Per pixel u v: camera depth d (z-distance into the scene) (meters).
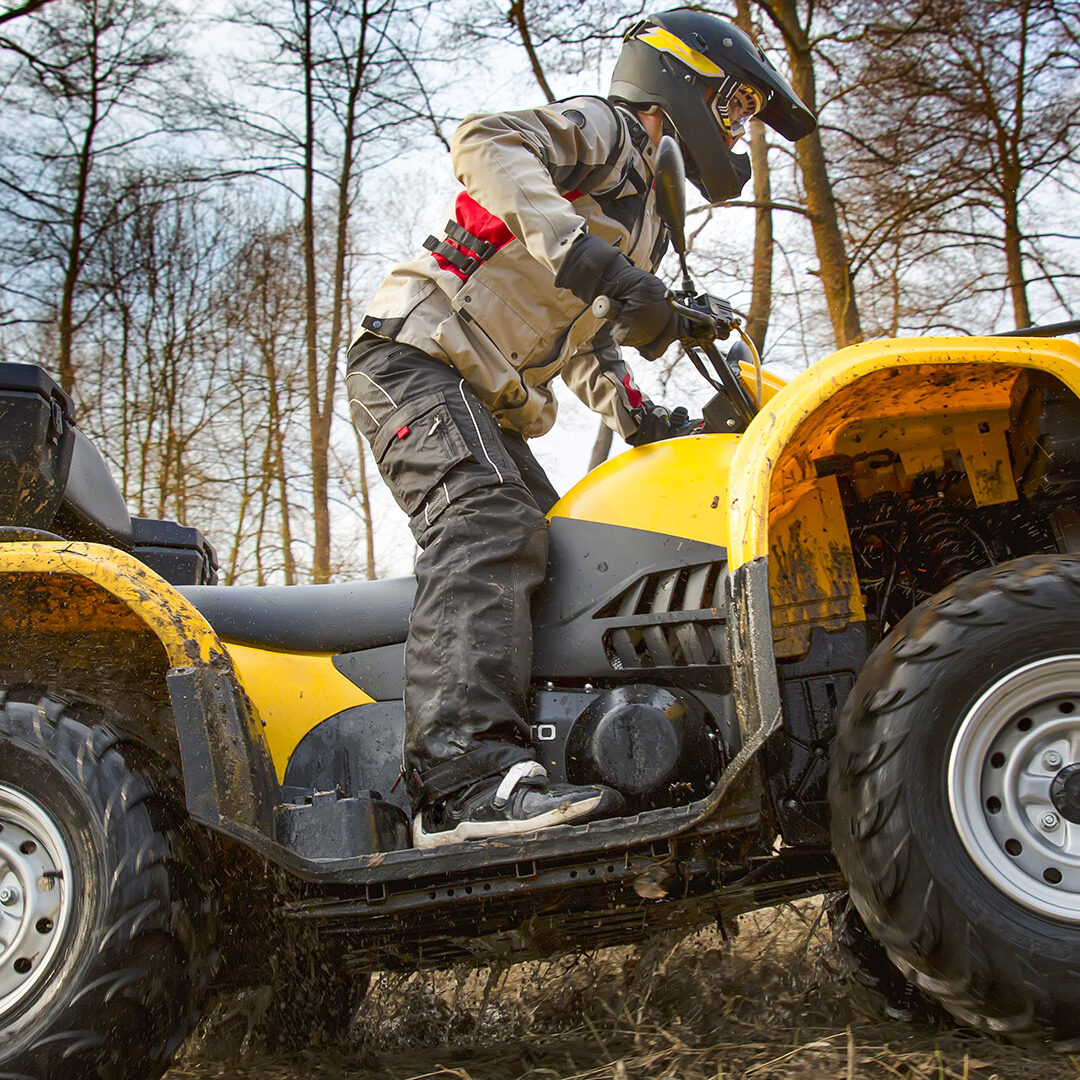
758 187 11.53
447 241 2.58
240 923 2.39
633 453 2.51
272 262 16.53
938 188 11.22
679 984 2.66
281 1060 2.63
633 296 2.30
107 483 2.78
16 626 2.26
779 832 2.25
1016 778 1.94
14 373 2.30
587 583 2.40
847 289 10.40
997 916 1.85
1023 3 10.55
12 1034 1.99
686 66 2.61
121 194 14.89
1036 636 1.93
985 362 2.12
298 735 2.46
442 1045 2.71
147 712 2.42
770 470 2.10
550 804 2.12
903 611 2.54
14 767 2.12
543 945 2.42
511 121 2.47
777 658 2.34
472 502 2.38
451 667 2.29
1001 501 2.38
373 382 2.55
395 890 2.15
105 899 2.04
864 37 11.02
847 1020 2.43
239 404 17.33
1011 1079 1.87
